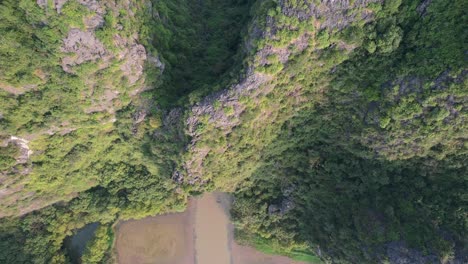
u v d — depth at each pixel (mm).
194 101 41562
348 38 37312
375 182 44875
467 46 34156
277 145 47188
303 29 36531
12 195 47531
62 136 45500
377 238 43281
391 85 38094
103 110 44438
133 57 40812
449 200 40188
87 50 37875
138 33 41031
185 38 48250
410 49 37188
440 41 35438
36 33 36000
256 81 39625
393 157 41969
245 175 49500
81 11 35188
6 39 35531
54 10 34562
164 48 45312
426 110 37125
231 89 40062
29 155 45156
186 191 48031
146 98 44438
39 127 42594
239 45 44062
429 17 35406
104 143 48844
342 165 46344
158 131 45938
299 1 35281
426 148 39656
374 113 39875
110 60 39406
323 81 41281
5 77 37500
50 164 47094
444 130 37375
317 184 49219
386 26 36688
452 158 39406
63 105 42000
